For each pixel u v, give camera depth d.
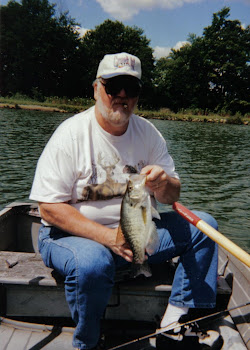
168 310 2.17
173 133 23.72
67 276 1.92
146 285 2.21
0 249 3.07
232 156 14.55
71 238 2.08
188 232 2.15
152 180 2.13
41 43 47.84
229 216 6.73
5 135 15.64
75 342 1.99
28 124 20.84
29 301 2.31
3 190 7.51
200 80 55.81
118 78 2.03
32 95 47.59
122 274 2.21
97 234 2.01
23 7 46.84
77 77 50.50
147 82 54.09
